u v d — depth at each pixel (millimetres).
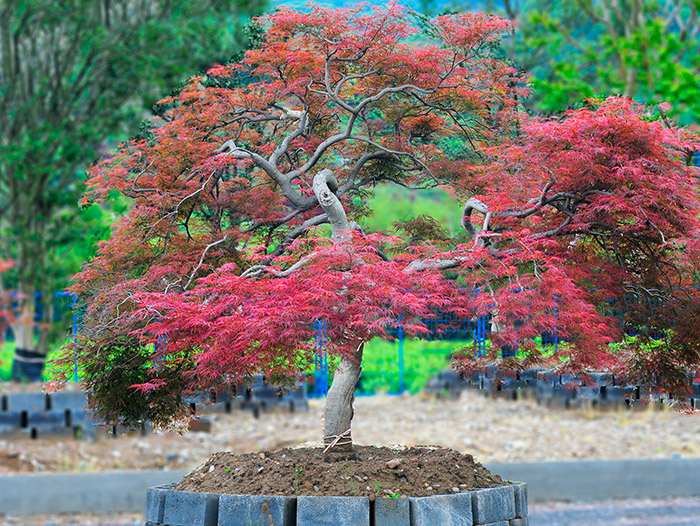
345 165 9023
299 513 5727
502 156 7082
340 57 8008
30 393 12453
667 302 7242
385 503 5703
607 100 6879
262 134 9117
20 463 11367
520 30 17984
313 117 8695
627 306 7324
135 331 6336
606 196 6531
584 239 7336
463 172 8531
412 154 8578
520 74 9031
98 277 7867
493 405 15508
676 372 7324
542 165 6664
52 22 17266
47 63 18047
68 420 12477
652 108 8477
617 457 12570
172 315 6129
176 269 7551
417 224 8984
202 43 15664
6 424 12266
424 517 5621
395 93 8578
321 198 6953
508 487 6332
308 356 6020
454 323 8219
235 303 5945
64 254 18094
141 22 17438
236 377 6359
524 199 7191
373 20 7492
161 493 6234
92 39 16125
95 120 16938
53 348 16500
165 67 15797
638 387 7812
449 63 8141
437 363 16750
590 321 6617
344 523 5668
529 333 6320
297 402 14320
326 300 5715
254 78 9219
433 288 6184
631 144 6574
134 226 7934
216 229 8188
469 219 7637
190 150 7875
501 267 6488
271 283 5918
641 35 16250
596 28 22141
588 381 7328
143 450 12266
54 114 17641
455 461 6742
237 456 6949
